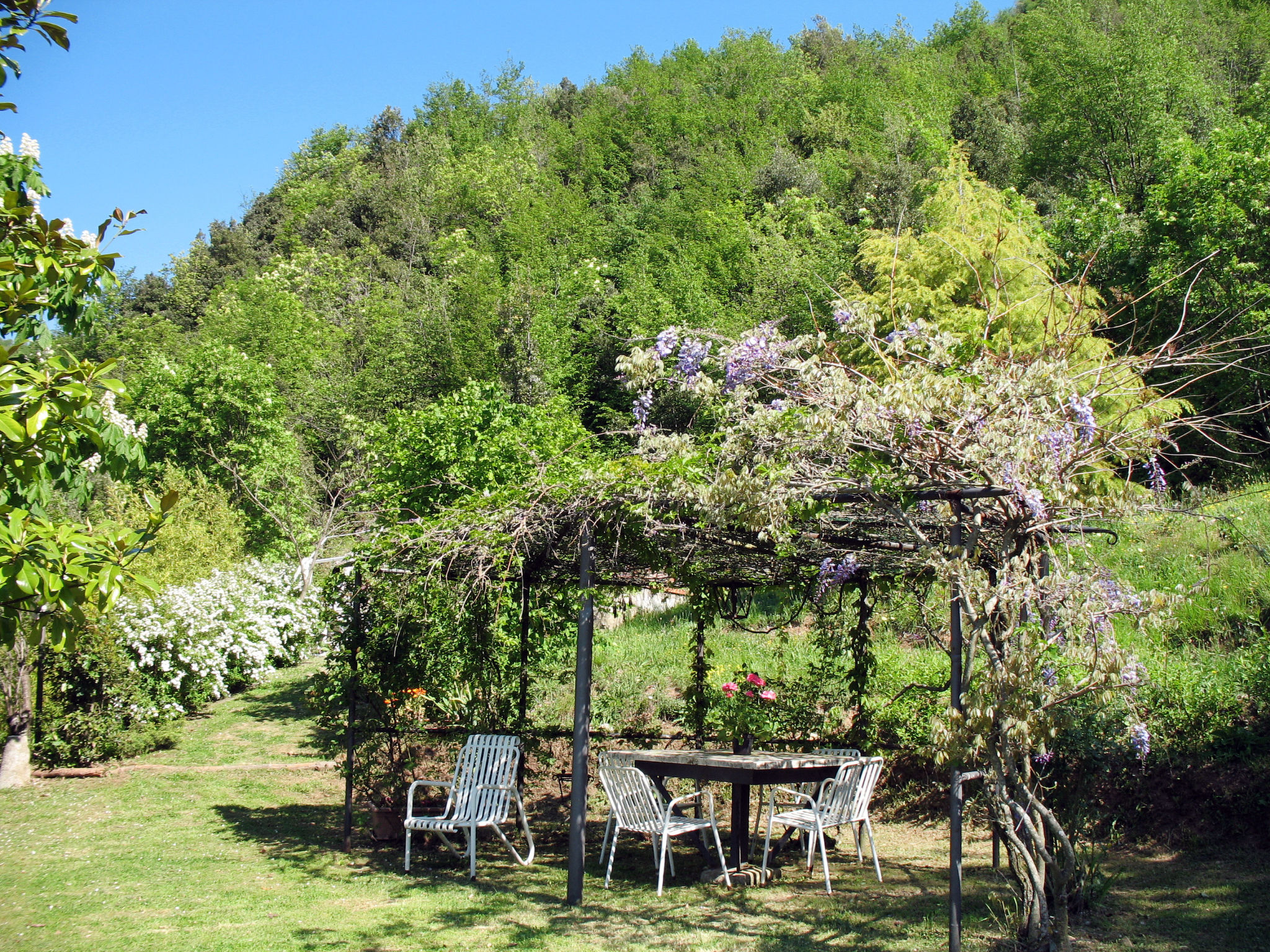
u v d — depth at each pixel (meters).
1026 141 28.84
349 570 6.82
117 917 4.83
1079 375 4.27
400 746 7.09
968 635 4.23
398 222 42.19
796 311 19.25
